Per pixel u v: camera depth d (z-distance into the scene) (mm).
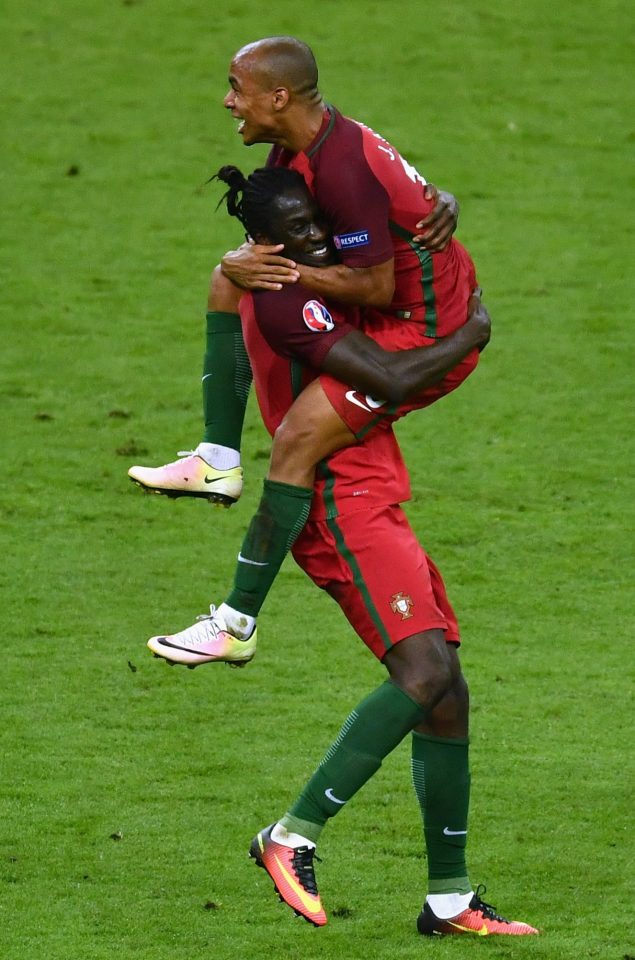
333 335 19281
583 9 75500
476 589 35562
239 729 29188
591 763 28062
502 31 73062
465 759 21984
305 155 19047
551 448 42719
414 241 19391
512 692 30953
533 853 24953
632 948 21844
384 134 62719
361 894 23656
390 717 19656
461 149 62469
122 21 72812
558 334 49531
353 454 20031
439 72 68688
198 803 26375
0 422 43438
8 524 38156
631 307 51438
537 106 66438
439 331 19922
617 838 25469
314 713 29875
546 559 37000
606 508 39469
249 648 20062
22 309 50344
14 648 32250
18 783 26875
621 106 66812
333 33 71875
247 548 19812
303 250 19234
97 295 51531
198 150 61969
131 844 24906
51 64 68625
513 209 58188
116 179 59750
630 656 32562
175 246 55031
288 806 26266
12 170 60156
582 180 60781
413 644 19797
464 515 38938
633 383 46531
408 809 26656
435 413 44906
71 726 29141
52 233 55688
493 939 22141
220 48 70062
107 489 40156
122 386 45781
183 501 39844
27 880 23672
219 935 22172
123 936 22047
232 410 21484
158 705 30125
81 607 34188
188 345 48438
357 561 19938
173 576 35781
